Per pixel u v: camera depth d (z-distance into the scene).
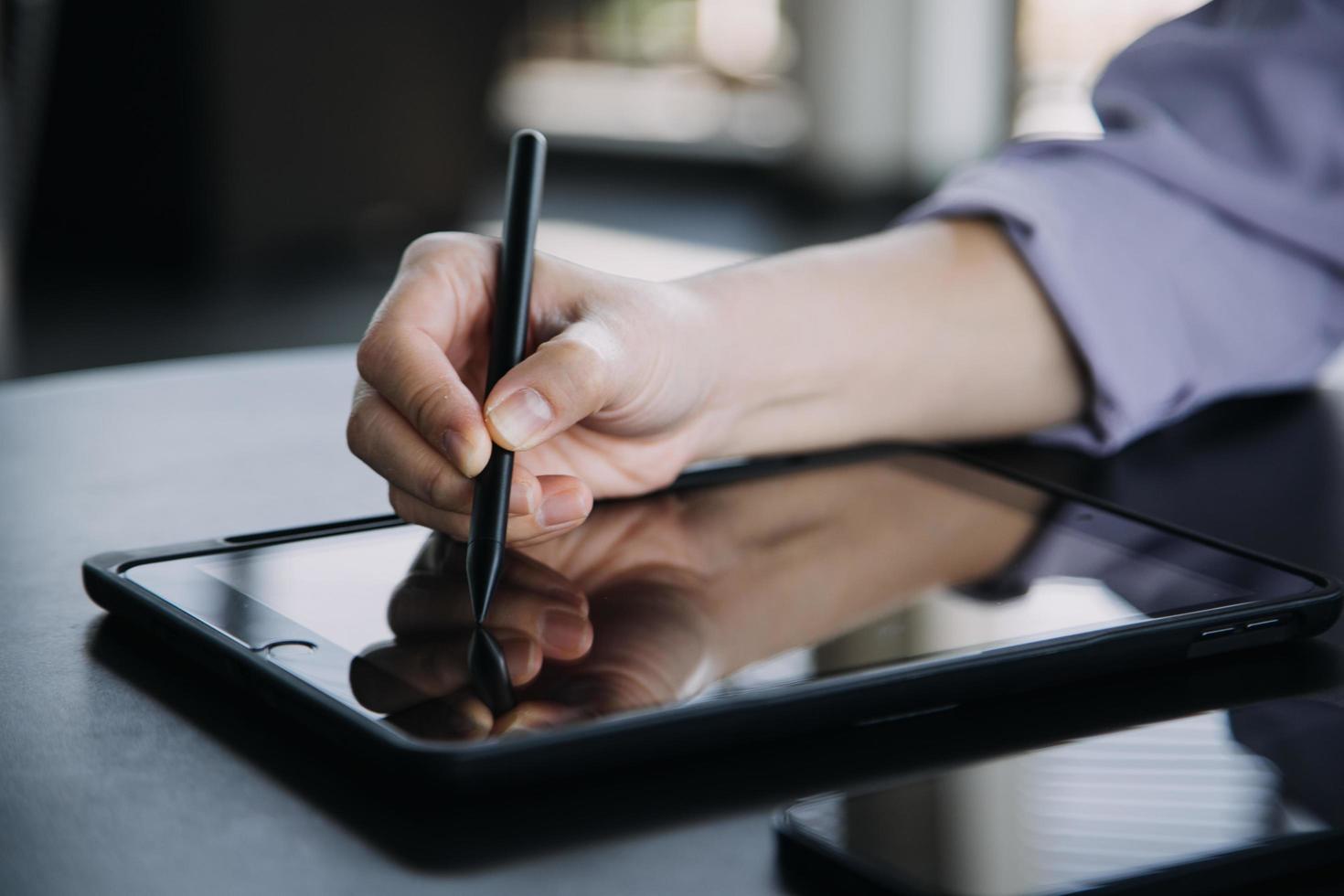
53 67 3.24
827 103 4.47
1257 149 0.64
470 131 3.63
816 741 0.32
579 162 5.11
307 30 3.33
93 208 3.38
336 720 0.30
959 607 0.38
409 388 0.41
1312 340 0.66
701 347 0.50
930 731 0.32
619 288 0.48
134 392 0.67
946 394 0.58
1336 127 0.64
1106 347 0.59
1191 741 0.32
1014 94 4.24
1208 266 0.63
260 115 3.32
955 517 0.47
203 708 0.34
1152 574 0.41
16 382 2.45
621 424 0.48
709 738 0.30
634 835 0.28
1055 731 0.32
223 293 3.18
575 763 0.29
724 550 0.43
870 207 4.46
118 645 0.38
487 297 0.47
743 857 0.27
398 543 0.44
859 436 0.56
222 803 0.29
